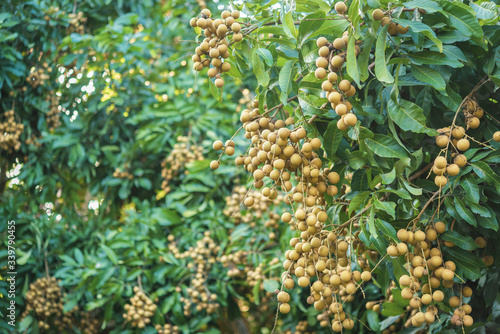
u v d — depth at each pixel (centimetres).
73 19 339
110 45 336
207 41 145
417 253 128
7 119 322
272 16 156
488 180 125
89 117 336
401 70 139
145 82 362
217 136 346
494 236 143
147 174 347
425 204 134
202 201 330
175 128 346
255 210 304
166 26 373
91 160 332
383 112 151
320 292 127
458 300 132
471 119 133
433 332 178
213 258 304
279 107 140
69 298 304
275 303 344
